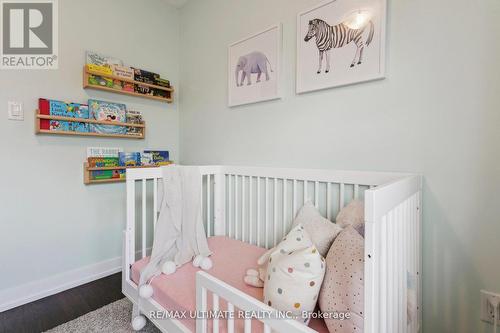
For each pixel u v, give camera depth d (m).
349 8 1.32
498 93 0.97
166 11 2.51
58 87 1.88
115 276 2.17
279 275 0.91
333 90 1.42
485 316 1.01
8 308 1.68
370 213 0.63
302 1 1.54
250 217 1.86
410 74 1.17
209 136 2.26
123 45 2.21
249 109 1.89
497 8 0.97
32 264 1.80
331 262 0.94
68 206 1.96
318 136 1.49
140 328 1.39
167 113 2.54
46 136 1.85
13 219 1.72
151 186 2.36
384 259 0.69
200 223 1.66
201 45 2.32
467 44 1.03
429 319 1.14
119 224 2.25
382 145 1.25
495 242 0.99
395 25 1.20
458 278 1.07
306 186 1.52
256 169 1.78
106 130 2.08
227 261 1.50
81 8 1.98
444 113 1.09
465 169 1.04
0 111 1.66
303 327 0.58
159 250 1.44
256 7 1.81
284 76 1.65
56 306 1.71
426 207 1.14
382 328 0.68
